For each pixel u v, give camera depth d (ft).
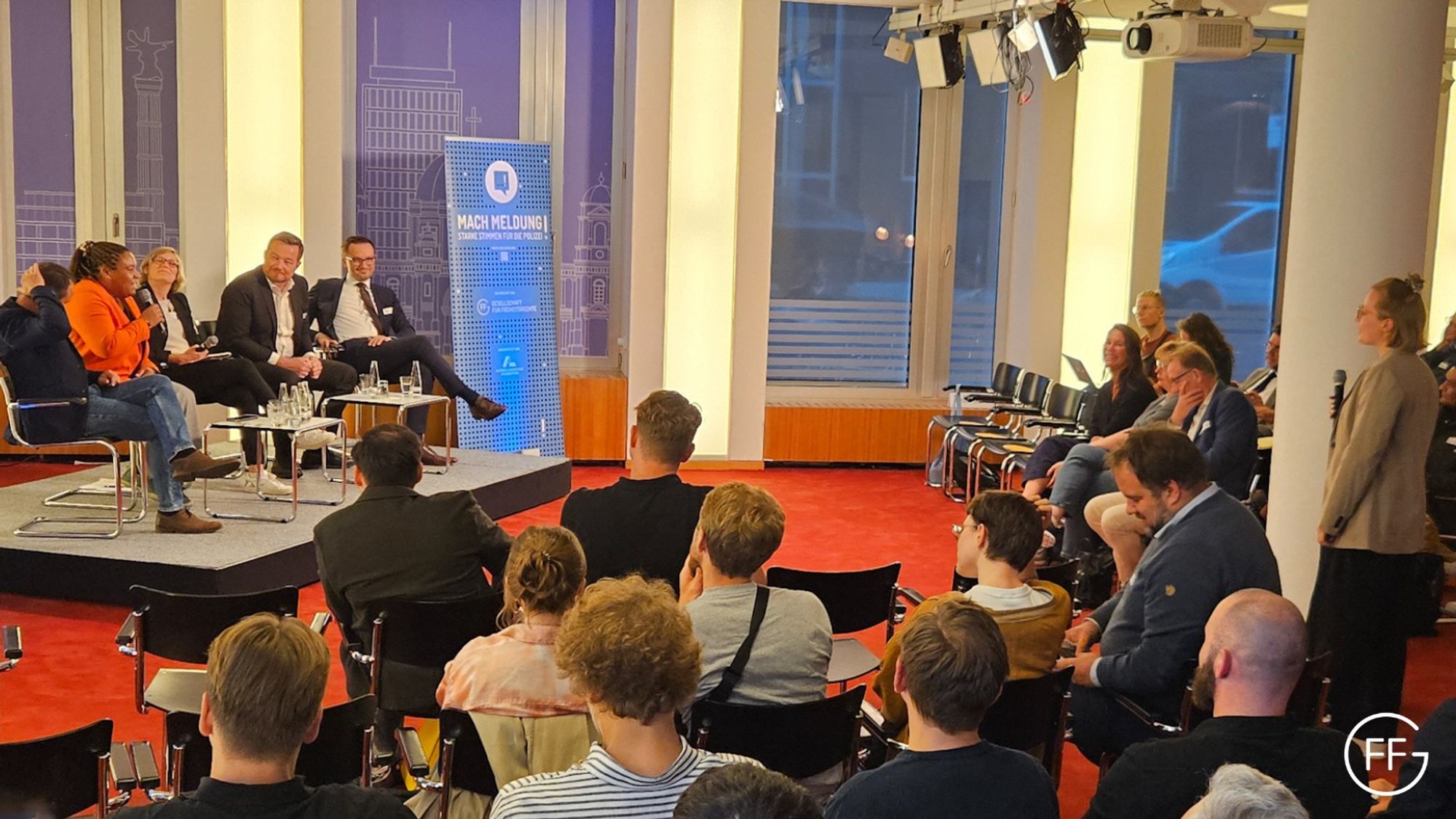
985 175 34.17
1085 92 32.94
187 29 29.27
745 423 32.73
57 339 19.53
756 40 31.50
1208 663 8.55
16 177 30.37
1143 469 11.97
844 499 29.50
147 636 12.48
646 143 31.40
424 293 32.63
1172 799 8.24
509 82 32.50
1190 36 25.02
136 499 22.62
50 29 30.17
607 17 32.71
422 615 12.01
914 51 33.14
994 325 34.76
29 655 17.37
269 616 7.15
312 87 30.22
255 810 6.60
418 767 9.75
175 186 30.91
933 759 7.39
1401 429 14.49
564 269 33.40
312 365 25.82
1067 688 10.91
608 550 12.81
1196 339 22.58
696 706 9.62
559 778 7.06
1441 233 35.88
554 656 8.27
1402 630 15.01
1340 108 17.03
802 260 33.78
